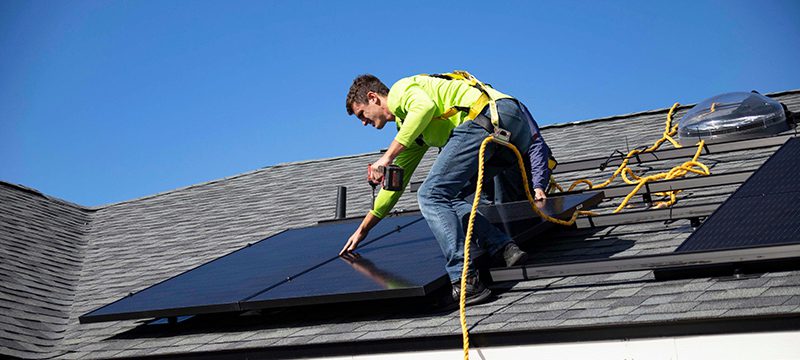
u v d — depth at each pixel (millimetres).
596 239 6434
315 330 5758
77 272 9586
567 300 5238
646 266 4965
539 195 5777
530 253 6410
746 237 4863
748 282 4805
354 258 6320
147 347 6238
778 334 4371
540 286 5652
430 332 5180
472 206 5453
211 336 6148
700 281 5039
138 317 6148
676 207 6043
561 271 5254
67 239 10836
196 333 6320
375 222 6359
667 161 8633
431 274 5457
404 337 5219
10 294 8031
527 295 5504
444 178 5504
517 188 6684
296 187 11703
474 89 5582
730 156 8188
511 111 5520
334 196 10734
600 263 5117
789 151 6652
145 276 8883
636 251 5918
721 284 4891
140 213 11977
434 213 5477
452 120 5672
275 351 5633
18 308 7730
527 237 5801
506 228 5895
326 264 6305
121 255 10031
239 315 6543
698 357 4543
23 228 10578
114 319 6254
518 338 4984
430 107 5375
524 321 5020
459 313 5406
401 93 5496
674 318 4555
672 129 9320
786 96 10445
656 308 4762
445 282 5422
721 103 8523
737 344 4457
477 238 5617
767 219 5086
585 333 4812
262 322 6223
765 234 4832
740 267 4926
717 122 8297
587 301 5145
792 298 4434
